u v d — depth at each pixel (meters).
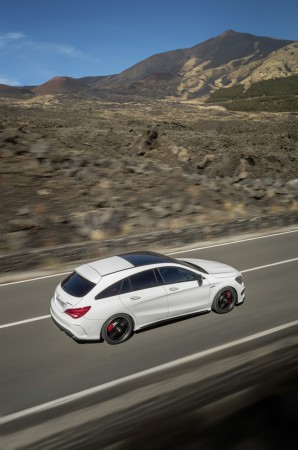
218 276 9.23
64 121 59.81
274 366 6.04
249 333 8.12
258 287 11.05
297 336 7.77
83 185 22.11
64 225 17.16
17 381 6.70
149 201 21.11
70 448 4.64
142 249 15.68
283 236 17.53
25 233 15.99
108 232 17.09
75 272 8.73
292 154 47.97
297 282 11.28
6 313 9.80
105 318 7.80
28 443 4.98
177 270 8.83
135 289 8.20
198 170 31.12
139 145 33.31
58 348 7.84
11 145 25.20
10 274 13.04
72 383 6.56
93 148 30.52
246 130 72.06
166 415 4.18
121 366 7.05
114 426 4.87
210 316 9.07
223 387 5.45
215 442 3.34
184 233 16.64
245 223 18.44
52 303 8.52
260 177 32.53
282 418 3.49
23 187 20.53
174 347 7.67
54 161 24.27
